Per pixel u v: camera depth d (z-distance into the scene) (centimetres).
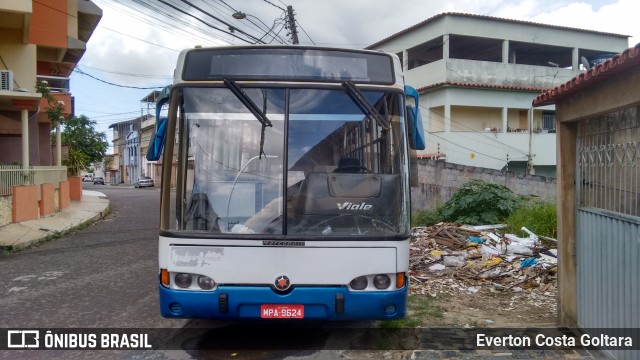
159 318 630
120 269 930
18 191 1391
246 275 450
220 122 484
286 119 484
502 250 948
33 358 500
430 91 2458
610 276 471
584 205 545
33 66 1748
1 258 1045
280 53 498
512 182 1767
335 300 448
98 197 2539
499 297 727
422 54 2708
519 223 1144
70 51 2336
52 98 1831
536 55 2783
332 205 468
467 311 657
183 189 472
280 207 465
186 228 463
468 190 1356
